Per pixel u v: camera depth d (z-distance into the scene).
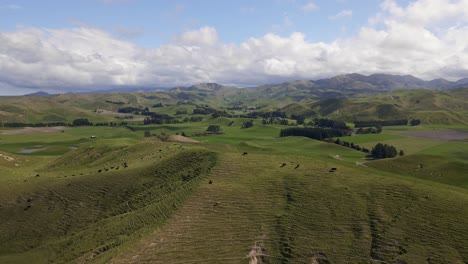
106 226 62.22
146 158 97.44
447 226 44.69
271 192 59.41
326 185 59.22
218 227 51.31
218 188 62.56
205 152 83.19
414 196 52.38
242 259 44.56
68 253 56.66
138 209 66.00
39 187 82.06
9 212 73.44
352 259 42.31
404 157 116.88
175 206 59.47
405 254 41.44
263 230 49.53
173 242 48.59
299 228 48.81
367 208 51.12
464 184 90.62
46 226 68.62
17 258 59.22
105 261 46.06
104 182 80.25
